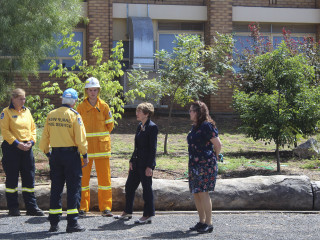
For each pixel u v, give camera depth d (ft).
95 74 32.01
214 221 21.74
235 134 47.14
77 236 18.66
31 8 33.42
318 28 61.41
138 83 38.37
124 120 52.54
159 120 52.65
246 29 60.54
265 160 35.24
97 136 22.89
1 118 22.56
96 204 24.40
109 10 55.01
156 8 58.03
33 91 54.49
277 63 31.53
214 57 38.60
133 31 54.49
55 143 19.83
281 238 18.47
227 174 30.30
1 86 35.12
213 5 57.26
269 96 31.50
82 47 57.06
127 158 34.99
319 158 34.60
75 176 19.79
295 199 24.62
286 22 60.59
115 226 20.62
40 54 34.76
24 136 22.79
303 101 31.27
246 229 20.08
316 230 19.89
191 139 19.94
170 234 19.15
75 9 37.37
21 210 24.16
